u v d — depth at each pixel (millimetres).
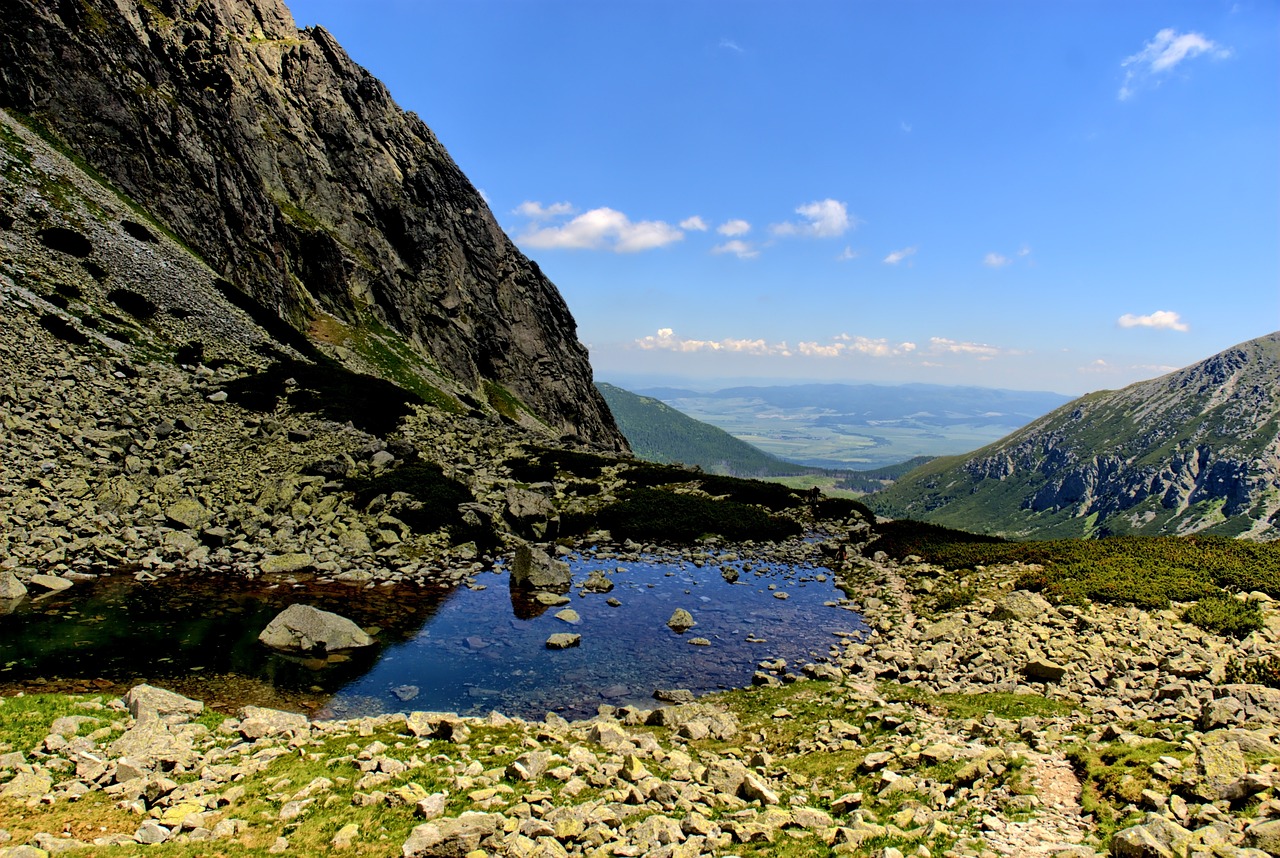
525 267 130625
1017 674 22328
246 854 10766
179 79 79062
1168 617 25594
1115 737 15117
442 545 38219
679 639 28484
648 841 11352
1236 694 16594
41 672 20391
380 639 26141
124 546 31297
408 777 13891
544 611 30922
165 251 61875
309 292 85250
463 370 101500
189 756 14414
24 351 40625
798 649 27906
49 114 62250
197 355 51781
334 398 54062
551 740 17484
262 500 37156
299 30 111375
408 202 107125
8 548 28344
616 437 137500
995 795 12539
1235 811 10562
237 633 24984
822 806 13555
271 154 90438
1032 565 35000
